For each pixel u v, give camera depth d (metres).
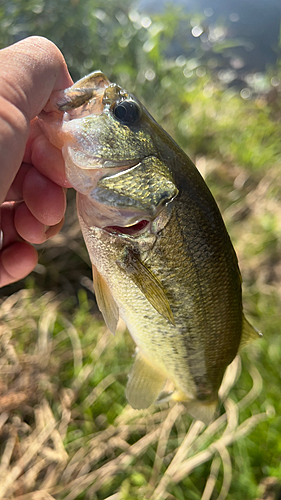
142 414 0.31
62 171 0.18
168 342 0.20
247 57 0.75
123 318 0.20
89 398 0.31
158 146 0.17
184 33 0.69
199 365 0.21
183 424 0.31
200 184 0.18
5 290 0.38
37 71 0.14
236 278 0.20
